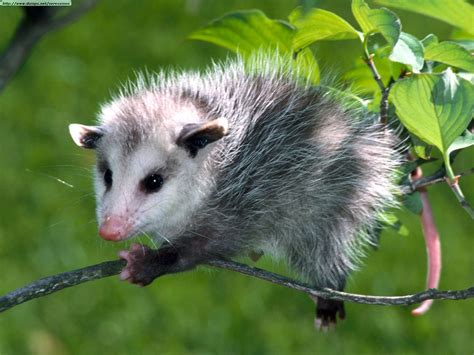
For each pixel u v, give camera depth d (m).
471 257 2.59
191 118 2.04
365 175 2.04
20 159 2.73
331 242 2.05
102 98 2.93
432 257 2.09
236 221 2.03
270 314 2.51
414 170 2.09
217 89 2.05
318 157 2.04
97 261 2.54
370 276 2.54
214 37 2.02
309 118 2.04
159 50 3.10
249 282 2.54
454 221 2.68
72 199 2.61
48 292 1.95
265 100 2.05
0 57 2.00
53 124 2.84
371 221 2.05
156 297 2.52
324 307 2.07
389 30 1.90
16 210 2.61
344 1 2.69
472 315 2.52
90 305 2.51
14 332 2.48
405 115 1.92
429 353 2.49
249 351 2.48
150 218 2.02
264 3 3.21
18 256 2.54
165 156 2.02
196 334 2.49
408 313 2.52
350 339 2.50
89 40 3.11
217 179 2.03
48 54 3.05
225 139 2.04
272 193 2.04
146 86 2.10
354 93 2.05
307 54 2.03
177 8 3.23
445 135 1.92
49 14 2.00
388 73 2.02
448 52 1.93
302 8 1.84
